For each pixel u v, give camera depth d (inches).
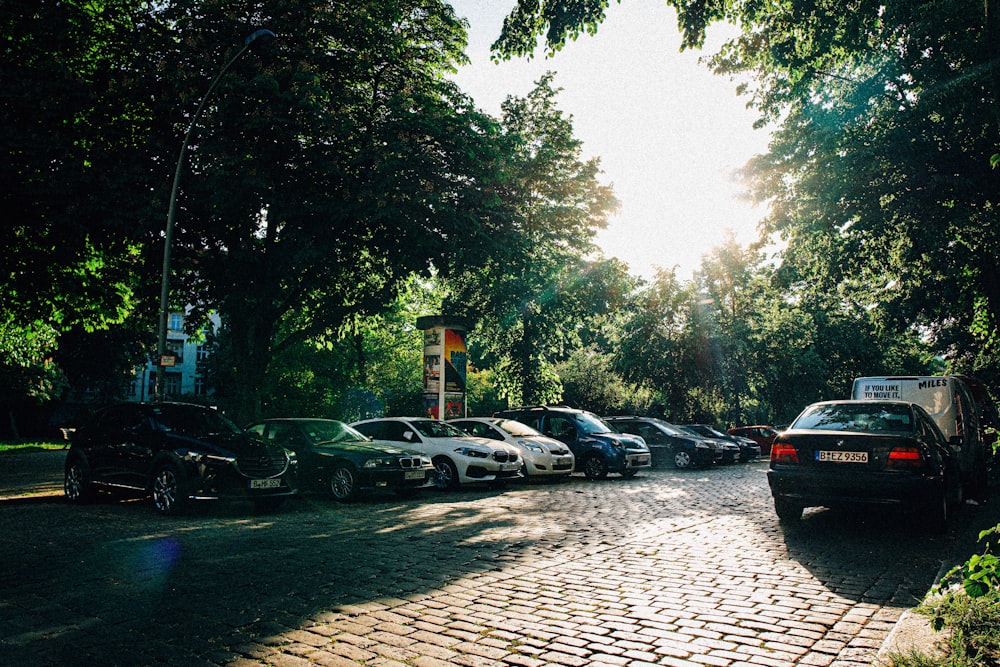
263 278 696.4
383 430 605.6
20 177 611.2
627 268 1141.1
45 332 1060.5
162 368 577.0
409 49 761.6
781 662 157.9
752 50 671.1
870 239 916.0
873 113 841.5
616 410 1416.1
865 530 340.2
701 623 187.8
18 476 644.7
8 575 241.6
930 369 1717.5
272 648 166.9
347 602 208.1
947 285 995.3
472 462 557.6
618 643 171.5
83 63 693.9
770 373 1325.0
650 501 473.4
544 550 292.2
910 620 177.3
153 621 187.8
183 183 645.9
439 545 304.2
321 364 1386.6
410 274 733.3
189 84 636.1
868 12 602.2
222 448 403.5
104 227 628.1
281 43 689.6
